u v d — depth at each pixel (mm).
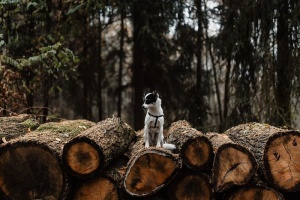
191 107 11750
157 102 4285
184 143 3750
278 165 3896
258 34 8945
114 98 14008
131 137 4969
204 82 11859
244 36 9266
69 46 10953
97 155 3578
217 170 3752
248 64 9445
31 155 3521
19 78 7875
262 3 8734
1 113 7051
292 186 3889
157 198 3791
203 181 3750
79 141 3559
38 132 4262
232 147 3801
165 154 3643
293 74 8547
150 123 4336
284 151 3932
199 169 3754
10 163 3510
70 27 9734
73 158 3525
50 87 9203
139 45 11734
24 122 5266
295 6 8344
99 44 12484
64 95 11844
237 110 9570
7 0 7598
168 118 12328
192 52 11688
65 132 4355
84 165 3543
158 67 12250
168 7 10703
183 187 3742
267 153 3908
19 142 3516
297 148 3953
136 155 3822
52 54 7492
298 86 8461
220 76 12609
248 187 3822
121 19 12078
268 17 8711
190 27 11398
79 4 9328
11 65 7578
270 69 8695
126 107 14586
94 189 3688
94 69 12523
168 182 3631
